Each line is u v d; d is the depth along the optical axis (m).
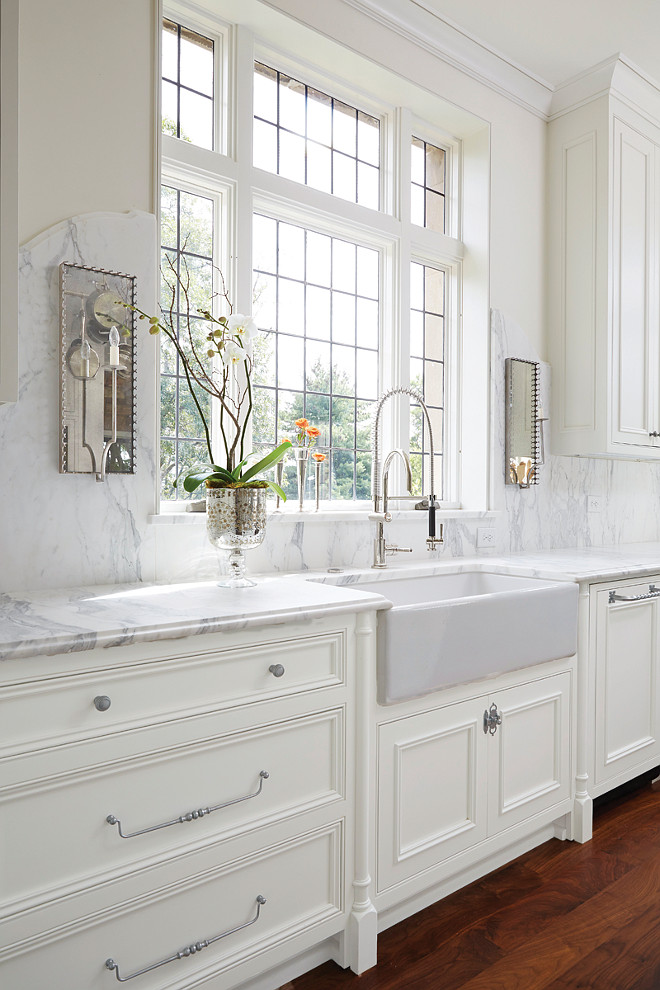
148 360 1.92
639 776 2.84
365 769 1.64
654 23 2.68
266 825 1.47
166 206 2.15
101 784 1.25
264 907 1.48
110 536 1.85
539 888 1.98
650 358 3.22
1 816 1.14
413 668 1.71
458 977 1.60
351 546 2.43
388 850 1.72
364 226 2.61
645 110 3.17
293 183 2.39
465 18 2.63
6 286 1.33
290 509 2.43
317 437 2.53
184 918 1.36
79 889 1.21
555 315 3.20
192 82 2.23
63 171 1.78
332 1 2.36
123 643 1.24
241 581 1.82
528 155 3.13
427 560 2.65
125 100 1.89
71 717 1.21
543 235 3.21
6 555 1.68
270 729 1.47
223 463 2.24
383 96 2.71
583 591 2.30
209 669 1.39
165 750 1.32
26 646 1.13
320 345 2.57
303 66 2.46
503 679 2.03
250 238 2.27
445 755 1.87
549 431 3.21
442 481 3.02
